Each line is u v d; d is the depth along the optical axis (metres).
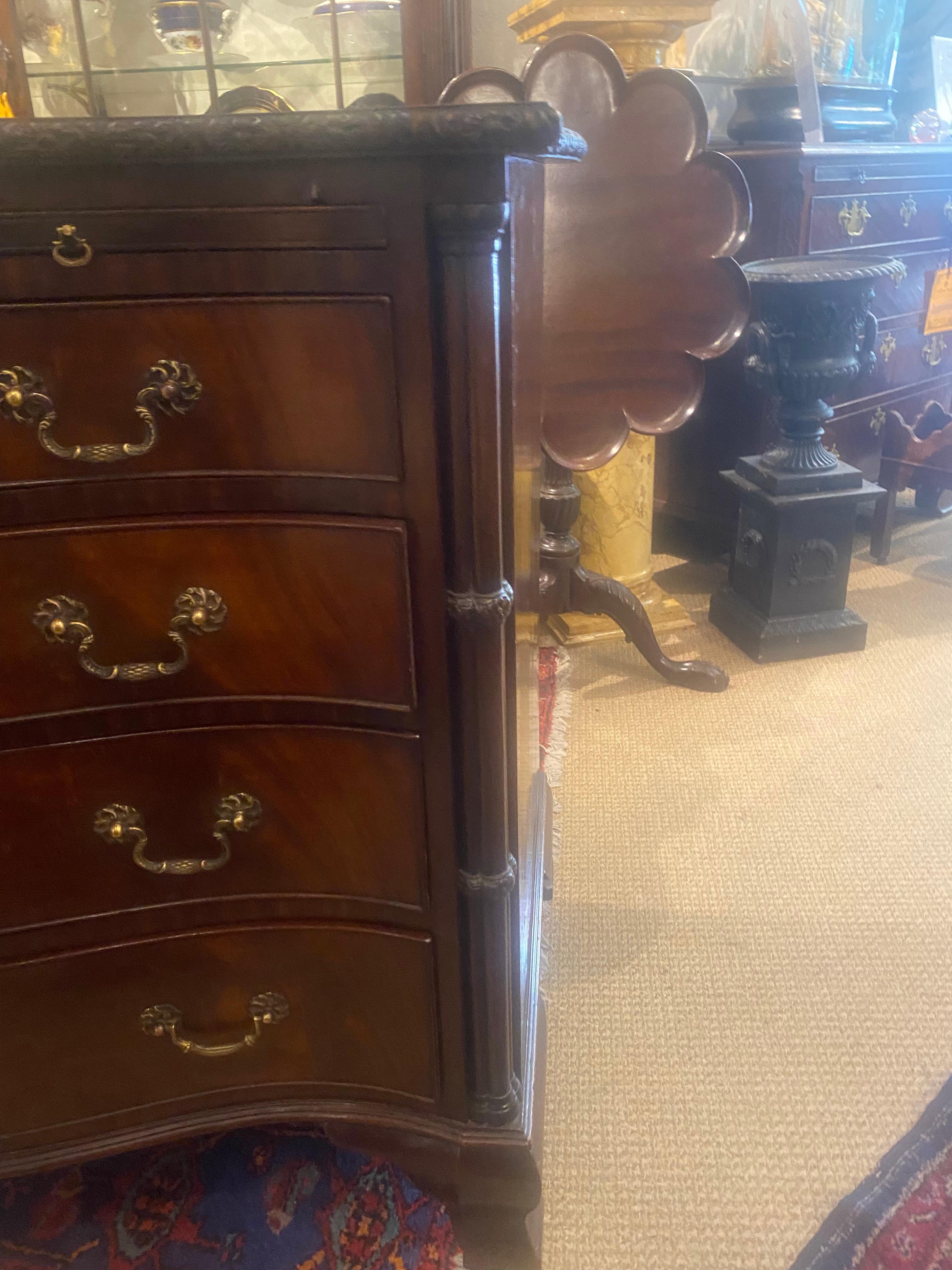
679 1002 1.04
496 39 1.73
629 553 1.88
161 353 0.51
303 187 0.48
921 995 1.05
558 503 1.55
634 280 1.17
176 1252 0.80
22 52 0.87
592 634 1.87
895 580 2.13
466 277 0.49
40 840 0.64
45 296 0.50
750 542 1.81
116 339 0.51
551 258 1.14
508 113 0.44
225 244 0.49
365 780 0.64
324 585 0.58
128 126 0.44
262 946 0.71
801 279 1.47
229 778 0.64
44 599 0.57
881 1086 0.94
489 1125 0.74
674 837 1.31
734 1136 0.89
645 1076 0.95
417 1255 0.79
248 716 0.63
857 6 2.01
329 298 0.50
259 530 0.57
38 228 0.48
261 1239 0.81
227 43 0.94
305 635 0.60
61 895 0.66
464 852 0.65
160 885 0.67
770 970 1.08
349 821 0.66
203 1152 0.89
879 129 2.06
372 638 0.59
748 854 1.28
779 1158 0.87
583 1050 0.98
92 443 0.53
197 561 0.57
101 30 0.93
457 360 0.51
